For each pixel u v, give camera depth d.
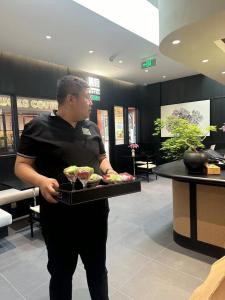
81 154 1.23
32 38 3.43
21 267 2.23
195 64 3.54
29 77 4.35
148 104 7.08
